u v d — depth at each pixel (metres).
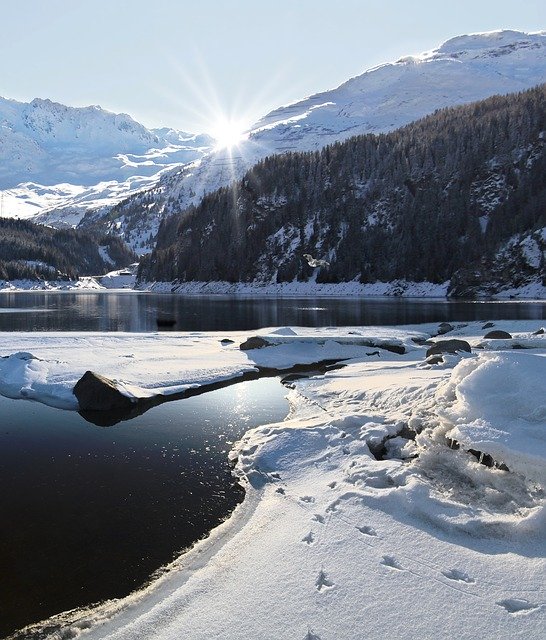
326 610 5.20
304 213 133.75
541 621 4.80
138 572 6.32
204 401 15.55
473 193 114.81
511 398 8.44
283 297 96.62
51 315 52.88
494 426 7.94
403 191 125.50
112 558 6.64
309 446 10.29
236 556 6.53
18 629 5.32
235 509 8.09
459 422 8.55
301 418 12.78
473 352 20.08
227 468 9.87
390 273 108.62
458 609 5.07
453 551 6.12
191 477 9.40
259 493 8.65
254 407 14.73
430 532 6.61
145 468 9.88
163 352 23.83
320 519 7.25
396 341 25.17
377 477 8.33
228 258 135.62
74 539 7.13
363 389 14.57
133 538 7.16
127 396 15.02
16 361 19.25
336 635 4.81
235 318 48.59
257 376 19.64
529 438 7.40
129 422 13.19
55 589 6.01
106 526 7.52
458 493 7.48
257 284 125.81
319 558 6.22
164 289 145.88
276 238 133.00
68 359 20.89
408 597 5.32
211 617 5.26
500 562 5.82
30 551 6.82
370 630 4.85
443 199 115.44
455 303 70.00
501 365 9.18
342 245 118.50
